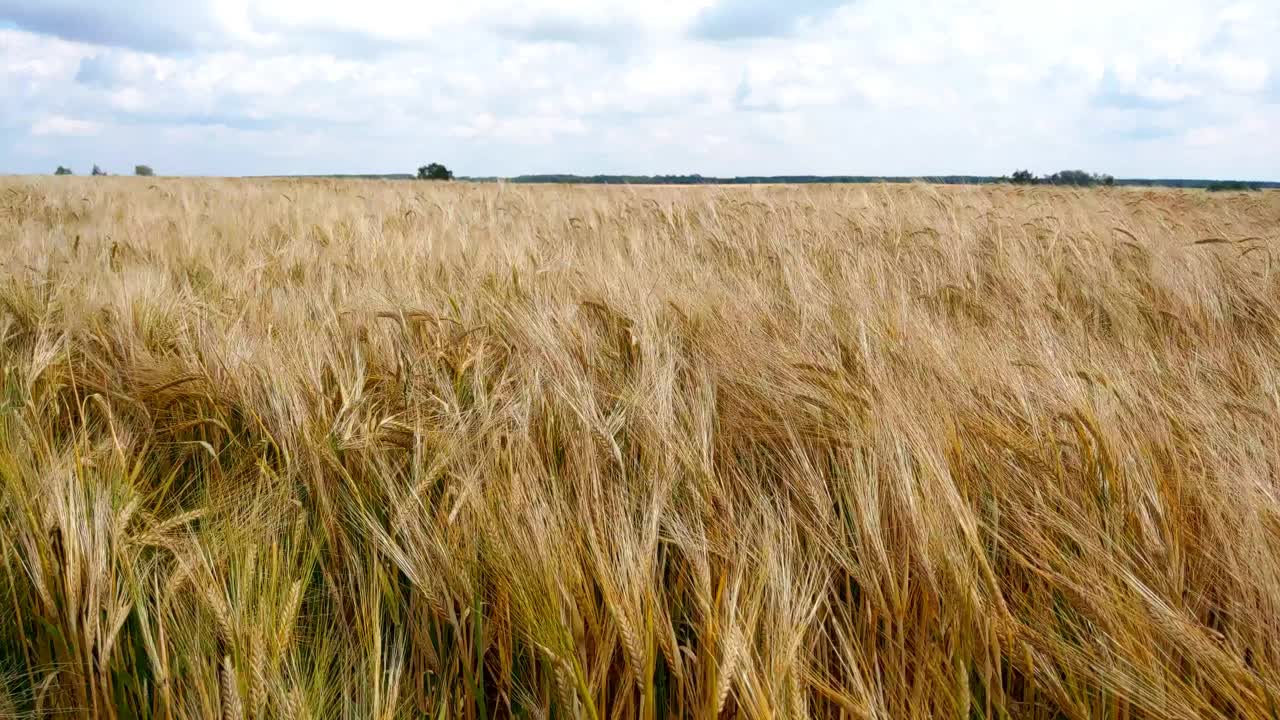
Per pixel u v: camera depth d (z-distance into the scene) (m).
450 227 7.85
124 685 1.64
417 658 1.80
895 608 1.69
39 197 12.73
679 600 1.88
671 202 9.69
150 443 2.66
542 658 1.62
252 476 2.38
